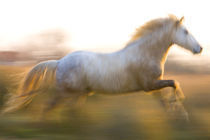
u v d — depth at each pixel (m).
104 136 7.10
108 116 8.98
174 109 8.37
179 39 8.35
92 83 8.08
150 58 8.20
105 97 11.92
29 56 19.16
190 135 7.04
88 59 8.10
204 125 7.94
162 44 8.34
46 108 8.41
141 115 9.15
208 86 13.99
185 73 19.00
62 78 8.23
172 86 8.14
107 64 8.04
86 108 9.81
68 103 8.48
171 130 7.48
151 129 7.57
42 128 7.59
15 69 12.39
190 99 11.33
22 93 8.72
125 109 10.01
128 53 8.18
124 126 7.86
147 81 8.16
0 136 6.92
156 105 10.73
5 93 10.02
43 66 8.61
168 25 8.37
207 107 10.30
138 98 12.20
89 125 7.96
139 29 8.46
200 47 8.38
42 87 8.72
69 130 7.51
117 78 8.02
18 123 7.90
